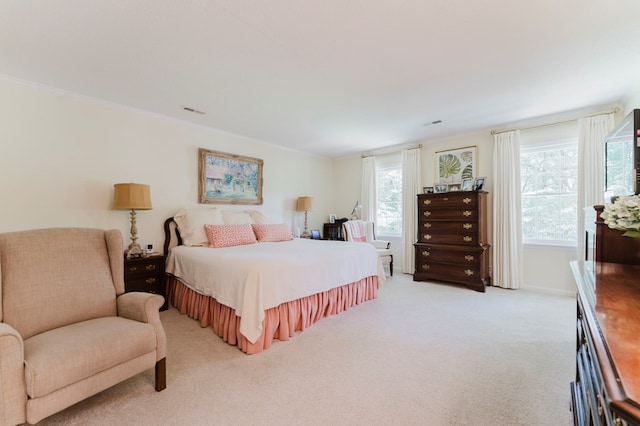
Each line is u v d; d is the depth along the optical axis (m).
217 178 4.13
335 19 1.77
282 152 5.16
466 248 3.93
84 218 2.96
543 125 3.72
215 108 3.30
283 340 2.41
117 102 3.12
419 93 2.89
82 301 1.82
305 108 3.29
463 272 3.98
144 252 3.23
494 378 1.85
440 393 1.70
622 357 0.60
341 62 2.28
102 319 1.79
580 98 3.04
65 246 1.90
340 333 2.55
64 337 1.49
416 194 4.82
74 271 1.86
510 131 3.90
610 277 1.21
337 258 3.02
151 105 3.21
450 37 1.95
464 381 1.82
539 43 2.03
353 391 1.72
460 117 3.62
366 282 3.48
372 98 3.00
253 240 3.80
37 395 1.25
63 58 2.21
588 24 1.82
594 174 3.30
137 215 3.35
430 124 3.90
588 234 1.94
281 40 1.98
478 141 4.28
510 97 3.00
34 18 1.74
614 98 3.06
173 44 2.03
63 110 2.83
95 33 1.90
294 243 3.79
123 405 1.59
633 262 1.45
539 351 2.20
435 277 4.25
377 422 1.47
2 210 2.51
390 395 1.68
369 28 1.85
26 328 1.60
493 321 2.80
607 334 0.71
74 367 1.35
